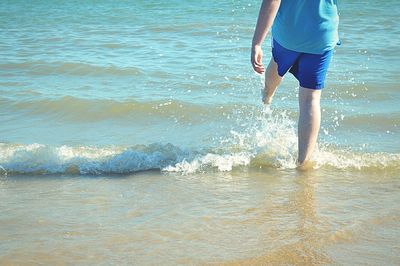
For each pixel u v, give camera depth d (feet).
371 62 31.81
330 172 17.21
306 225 13.28
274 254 11.83
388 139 20.33
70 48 37.40
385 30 43.55
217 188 15.89
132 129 21.66
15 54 35.22
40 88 26.84
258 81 27.63
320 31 16.57
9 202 14.83
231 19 48.93
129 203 14.74
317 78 17.03
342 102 24.61
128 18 51.62
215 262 11.50
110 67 30.55
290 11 16.61
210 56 33.42
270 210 14.23
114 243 12.37
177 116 22.93
